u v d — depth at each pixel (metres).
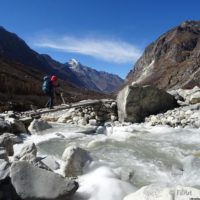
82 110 20.56
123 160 9.95
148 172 8.86
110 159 10.03
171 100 20.86
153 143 12.45
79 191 6.60
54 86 20.44
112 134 14.73
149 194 5.75
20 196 5.80
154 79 192.12
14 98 44.91
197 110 18.56
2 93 45.03
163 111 20.28
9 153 9.73
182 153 11.02
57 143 12.59
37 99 50.00
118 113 20.50
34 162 6.98
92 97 91.00
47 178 6.05
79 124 19.31
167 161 9.98
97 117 20.44
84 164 8.05
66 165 7.87
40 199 5.83
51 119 21.06
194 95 21.16
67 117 20.33
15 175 6.02
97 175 7.63
